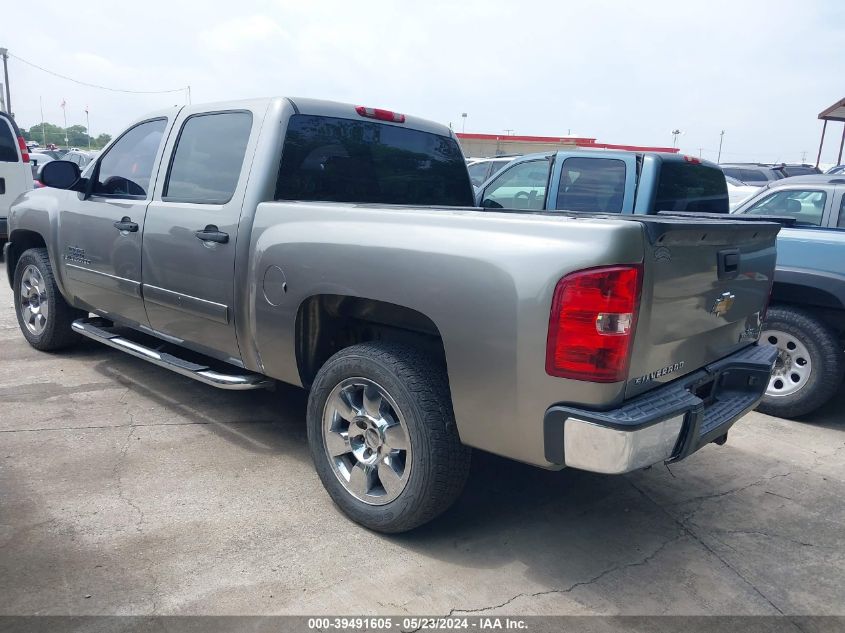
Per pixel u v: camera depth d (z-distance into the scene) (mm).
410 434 2879
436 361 2998
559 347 2447
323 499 3424
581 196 6145
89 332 4949
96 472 3602
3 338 6160
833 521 3461
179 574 2744
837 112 18406
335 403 3207
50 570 2732
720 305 3014
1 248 10695
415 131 4477
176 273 4008
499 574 2855
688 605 2711
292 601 2607
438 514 2979
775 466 4141
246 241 3561
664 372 2762
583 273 2393
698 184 6188
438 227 2797
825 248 4715
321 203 3424
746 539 3250
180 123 4230
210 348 3971
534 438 2596
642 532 3271
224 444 4031
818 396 4809
